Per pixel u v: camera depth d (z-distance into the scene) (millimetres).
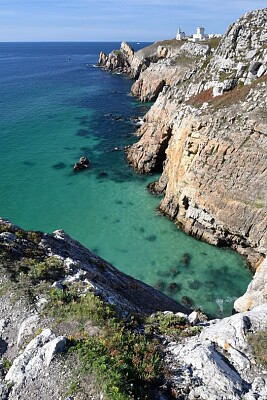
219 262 36844
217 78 51719
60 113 95562
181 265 36344
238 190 36281
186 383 12578
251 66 45438
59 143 72875
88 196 51781
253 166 35344
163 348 14625
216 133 39062
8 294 16641
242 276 34625
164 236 41781
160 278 34281
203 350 13836
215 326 16078
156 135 59094
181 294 31984
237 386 12375
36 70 185875
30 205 49094
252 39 50906
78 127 83750
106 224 44469
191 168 41125
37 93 121250
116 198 51094
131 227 43688
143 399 11469
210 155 39156
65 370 12445
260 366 13320
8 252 19297
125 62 177750
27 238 21891
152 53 147000
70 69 189750
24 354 13547
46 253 21000
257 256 35875
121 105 107375
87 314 15023
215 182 38219
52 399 11742
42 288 16938
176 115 53562
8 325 15461
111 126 84688
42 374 12609
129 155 64250
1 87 130750
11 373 13062
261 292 23922
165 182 51531
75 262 20359
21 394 12320
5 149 68750
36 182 55875
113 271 25000
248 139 36094
